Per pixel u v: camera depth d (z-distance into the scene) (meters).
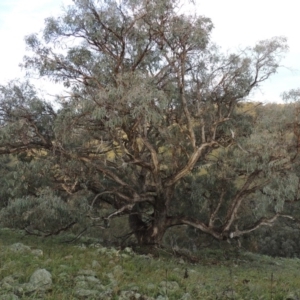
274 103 19.03
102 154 17.80
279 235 35.84
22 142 17.03
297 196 17.75
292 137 16.56
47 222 17.30
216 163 19.36
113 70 15.95
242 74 17.48
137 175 19.80
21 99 16.56
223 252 22.53
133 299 7.95
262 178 17.33
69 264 10.55
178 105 17.75
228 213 18.42
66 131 15.35
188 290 9.05
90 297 7.63
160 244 18.92
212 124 17.91
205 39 15.73
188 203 21.75
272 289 9.89
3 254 10.69
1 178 20.19
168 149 19.58
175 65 16.36
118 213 19.36
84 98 15.07
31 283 7.99
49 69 16.19
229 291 9.23
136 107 13.89
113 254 13.55
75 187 17.94
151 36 15.89
